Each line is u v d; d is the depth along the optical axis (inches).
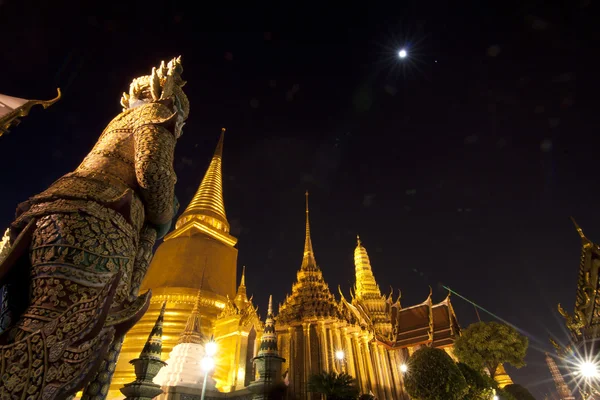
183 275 1284.4
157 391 643.5
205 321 1161.4
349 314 1355.8
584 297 1067.3
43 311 104.3
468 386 720.3
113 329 121.9
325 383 851.4
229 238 1579.7
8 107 241.4
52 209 120.3
